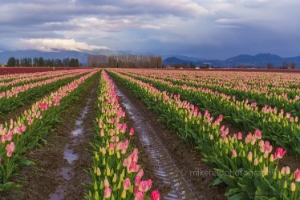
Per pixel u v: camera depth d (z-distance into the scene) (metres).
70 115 14.34
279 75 43.34
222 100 13.52
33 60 130.62
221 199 6.15
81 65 162.38
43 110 10.30
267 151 5.63
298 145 7.95
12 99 14.26
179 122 10.13
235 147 6.54
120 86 32.12
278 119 9.05
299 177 4.64
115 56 155.62
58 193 6.57
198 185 6.95
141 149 9.59
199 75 44.00
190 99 16.47
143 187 4.41
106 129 8.05
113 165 6.06
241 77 37.19
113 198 4.26
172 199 6.46
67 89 17.19
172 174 7.81
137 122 13.86
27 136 8.12
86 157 8.72
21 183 6.50
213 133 7.91
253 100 15.83
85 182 7.02
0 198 5.77
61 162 8.26
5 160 6.16
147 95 17.12
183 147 9.23
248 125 10.20
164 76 39.75
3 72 49.12
